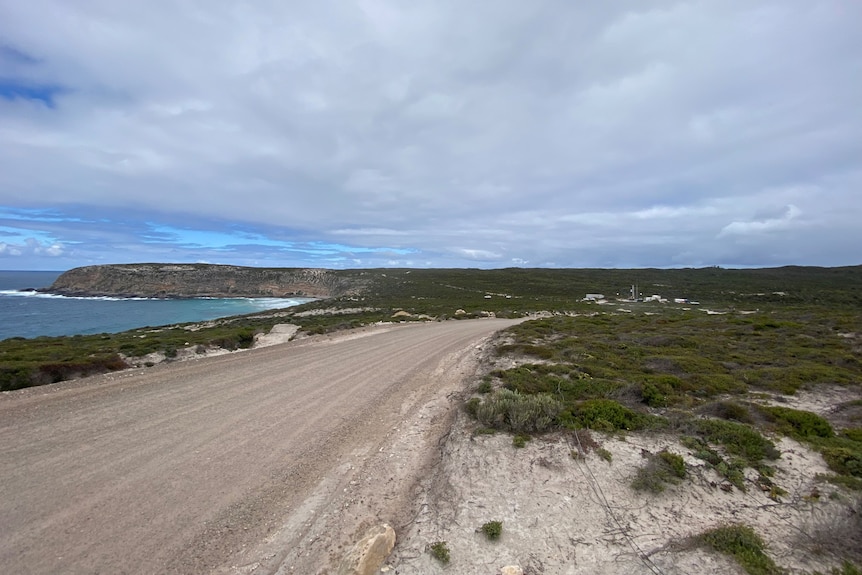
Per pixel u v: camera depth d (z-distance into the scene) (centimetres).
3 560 413
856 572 408
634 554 443
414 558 443
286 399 1052
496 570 424
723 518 508
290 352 1794
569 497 545
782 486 574
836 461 624
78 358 1398
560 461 626
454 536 475
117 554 434
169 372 1302
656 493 549
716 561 427
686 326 2339
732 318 2611
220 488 587
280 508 546
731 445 662
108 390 1066
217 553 449
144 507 526
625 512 516
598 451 650
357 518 530
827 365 1318
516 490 562
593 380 1056
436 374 1432
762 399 967
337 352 1838
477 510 521
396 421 923
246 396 1060
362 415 956
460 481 593
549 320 2903
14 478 584
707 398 966
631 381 1055
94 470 619
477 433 742
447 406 1039
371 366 1539
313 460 700
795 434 725
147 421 845
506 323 3606
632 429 734
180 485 588
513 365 1379
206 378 1241
